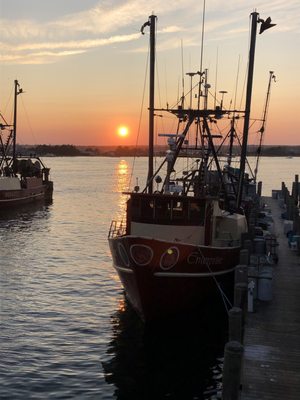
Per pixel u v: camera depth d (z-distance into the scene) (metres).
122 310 20.28
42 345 16.53
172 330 17.61
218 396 13.21
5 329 18.00
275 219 37.09
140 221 18.83
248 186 38.22
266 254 20.80
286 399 9.95
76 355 15.73
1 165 63.28
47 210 59.91
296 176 46.72
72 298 22.11
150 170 23.61
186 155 24.05
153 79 23.39
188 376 14.27
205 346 16.23
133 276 16.55
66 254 32.84
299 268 21.03
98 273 27.09
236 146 37.41
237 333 11.58
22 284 24.55
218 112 21.69
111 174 164.12
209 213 18.62
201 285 17.62
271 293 16.41
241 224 21.67
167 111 22.08
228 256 18.73
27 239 38.94
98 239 39.50
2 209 56.69
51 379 14.09
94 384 13.84
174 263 16.53
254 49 22.72
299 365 11.51
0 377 14.16
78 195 83.00
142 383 13.88
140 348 16.17
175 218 18.64
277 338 13.15
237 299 13.77
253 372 11.11
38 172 69.19
